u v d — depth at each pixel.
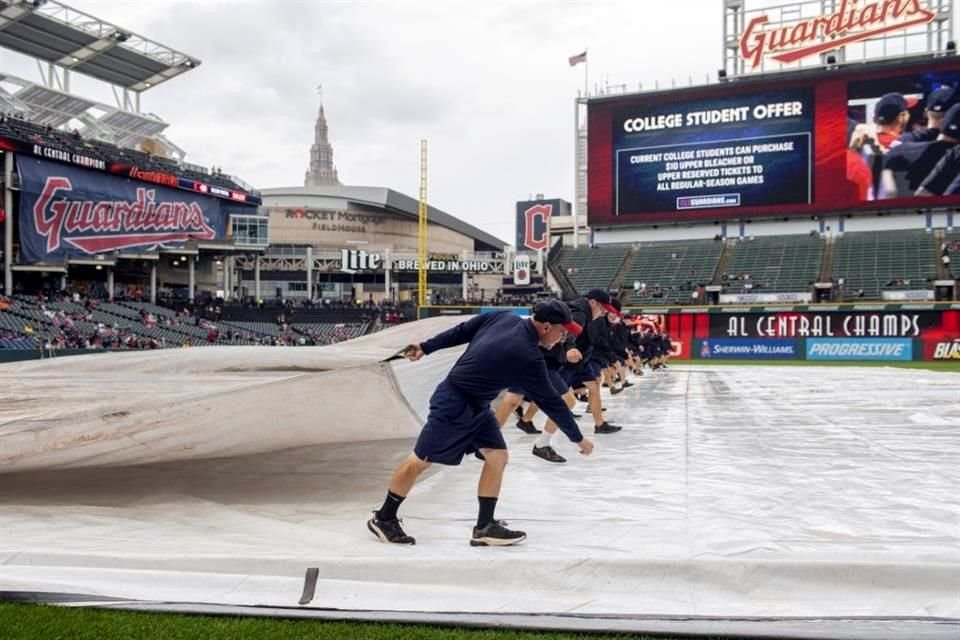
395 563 3.78
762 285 41.94
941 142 37.69
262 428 5.57
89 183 38.94
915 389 17.11
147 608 3.47
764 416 11.34
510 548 4.19
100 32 41.34
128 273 47.31
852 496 5.52
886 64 39.16
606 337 9.37
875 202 38.94
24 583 3.71
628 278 46.09
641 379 22.03
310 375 5.73
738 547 4.12
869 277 40.38
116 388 6.53
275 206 83.62
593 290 9.14
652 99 42.88
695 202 42.34
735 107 41.28
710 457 7.41
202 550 4.12
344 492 5.77
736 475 6.41
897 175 38.50
